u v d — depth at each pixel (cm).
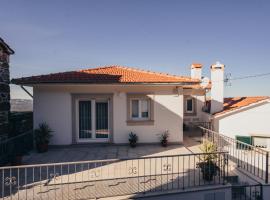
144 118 1225
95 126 1198
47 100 1149
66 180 717
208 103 1691
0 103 1009
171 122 1211
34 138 1117
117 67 1436
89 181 686
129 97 1188
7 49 1052
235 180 925
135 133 1197
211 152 734
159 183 696
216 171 724
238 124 1344
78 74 1227
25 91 1134
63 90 1153
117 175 761
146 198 624
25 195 611
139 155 1012
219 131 1348
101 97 1179
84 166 864
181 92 1205
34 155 1024
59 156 1002
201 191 670
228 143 1322
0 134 1003
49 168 842
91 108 1192
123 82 1111
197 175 770
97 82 1096
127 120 1188
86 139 1195
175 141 1216
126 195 618
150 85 1163
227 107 1534
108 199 598
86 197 602
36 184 687
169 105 1209
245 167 992
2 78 1033
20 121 1269
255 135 1323
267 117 1338
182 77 1252
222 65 1480
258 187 812
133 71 1360
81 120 1193
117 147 1160
